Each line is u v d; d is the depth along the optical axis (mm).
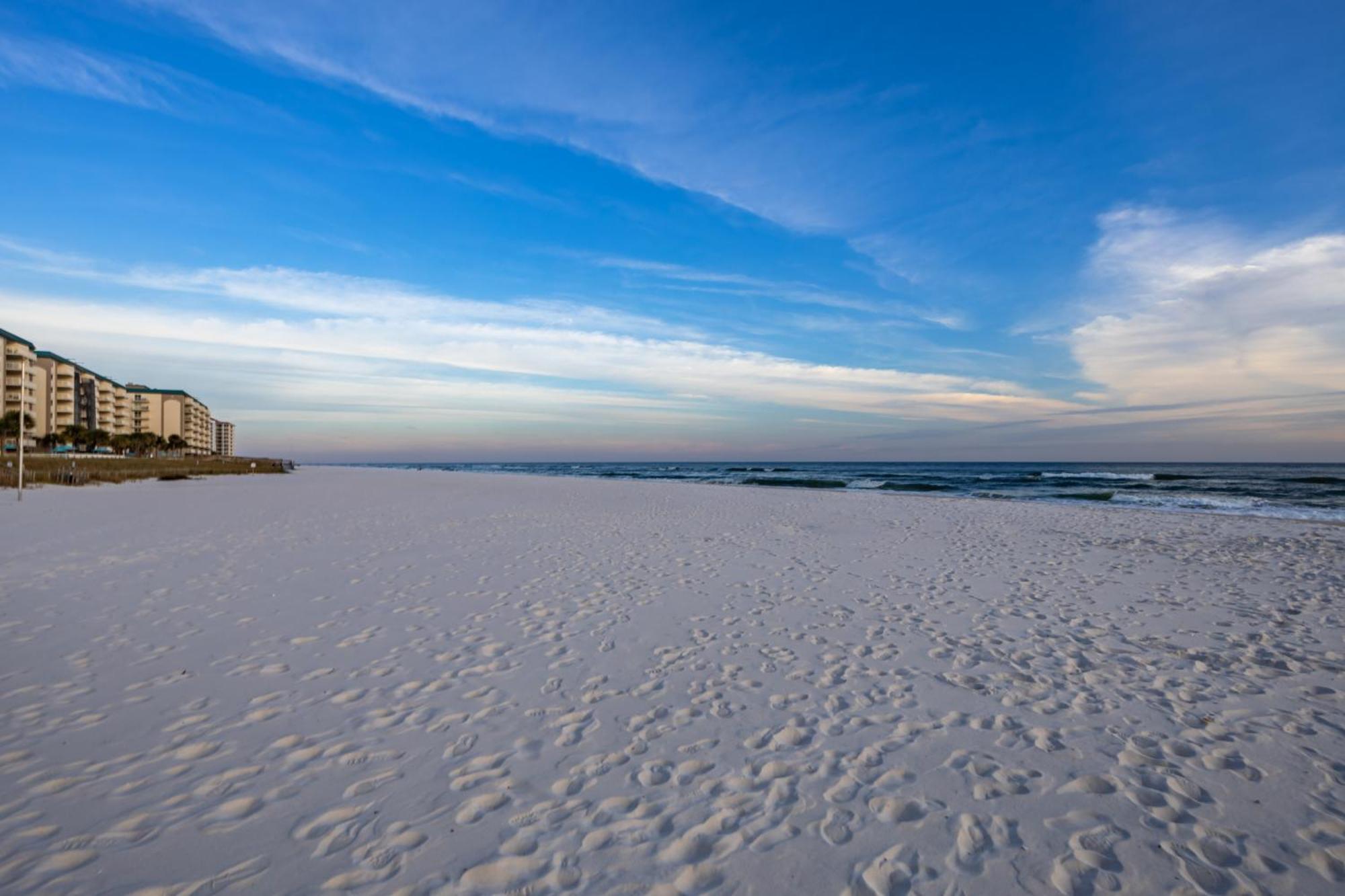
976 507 17609
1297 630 5562
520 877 2383
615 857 2498
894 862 2482
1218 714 3832
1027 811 2824
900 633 5441
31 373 64438
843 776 3109
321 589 6848
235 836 2617
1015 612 6141
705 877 2393
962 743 3447
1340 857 2510
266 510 15602
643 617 5879
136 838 2594
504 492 25219
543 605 6289
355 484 32312
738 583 7379
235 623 5570
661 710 3861
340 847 2549
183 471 39875
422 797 2904
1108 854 2535
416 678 4336
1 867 2400
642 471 72312
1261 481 32469
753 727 3633
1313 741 3477
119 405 96312
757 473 61719
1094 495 23000
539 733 3543
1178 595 6895
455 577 7590
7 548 9188
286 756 3268
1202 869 2445
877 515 15273
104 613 5828
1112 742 3471
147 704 3871
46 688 4098
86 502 17156
